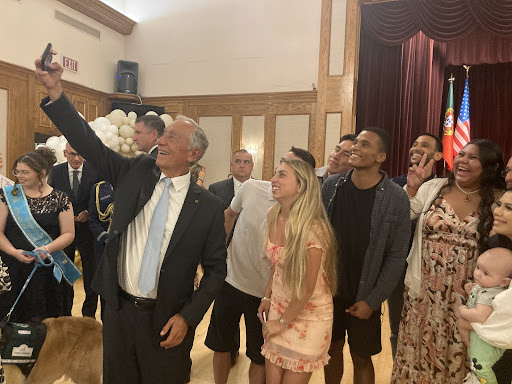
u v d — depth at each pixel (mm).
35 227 2529
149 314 1740
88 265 3662
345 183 2377
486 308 1645
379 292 2154
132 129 7145
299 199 1885
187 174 1870
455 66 8742
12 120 6070
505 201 1685
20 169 2521
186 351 1811
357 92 7582
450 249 2020
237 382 2865
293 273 1802
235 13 7957
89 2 7293
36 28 6422
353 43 6930
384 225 2166
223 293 2455
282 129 7652
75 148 1730
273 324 1869
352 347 2293
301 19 7496
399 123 7660
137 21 8578
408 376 2160
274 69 7691
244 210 2406
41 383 1963
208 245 1851
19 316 2502
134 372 1776
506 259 1659
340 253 2297
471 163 1989
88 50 7562
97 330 2135
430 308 2074
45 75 1572
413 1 6812
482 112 8570
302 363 1847
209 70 8141
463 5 6582
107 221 3475
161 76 8461
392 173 7773
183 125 1792
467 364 1959
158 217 1753
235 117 7961
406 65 7707
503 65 8398
